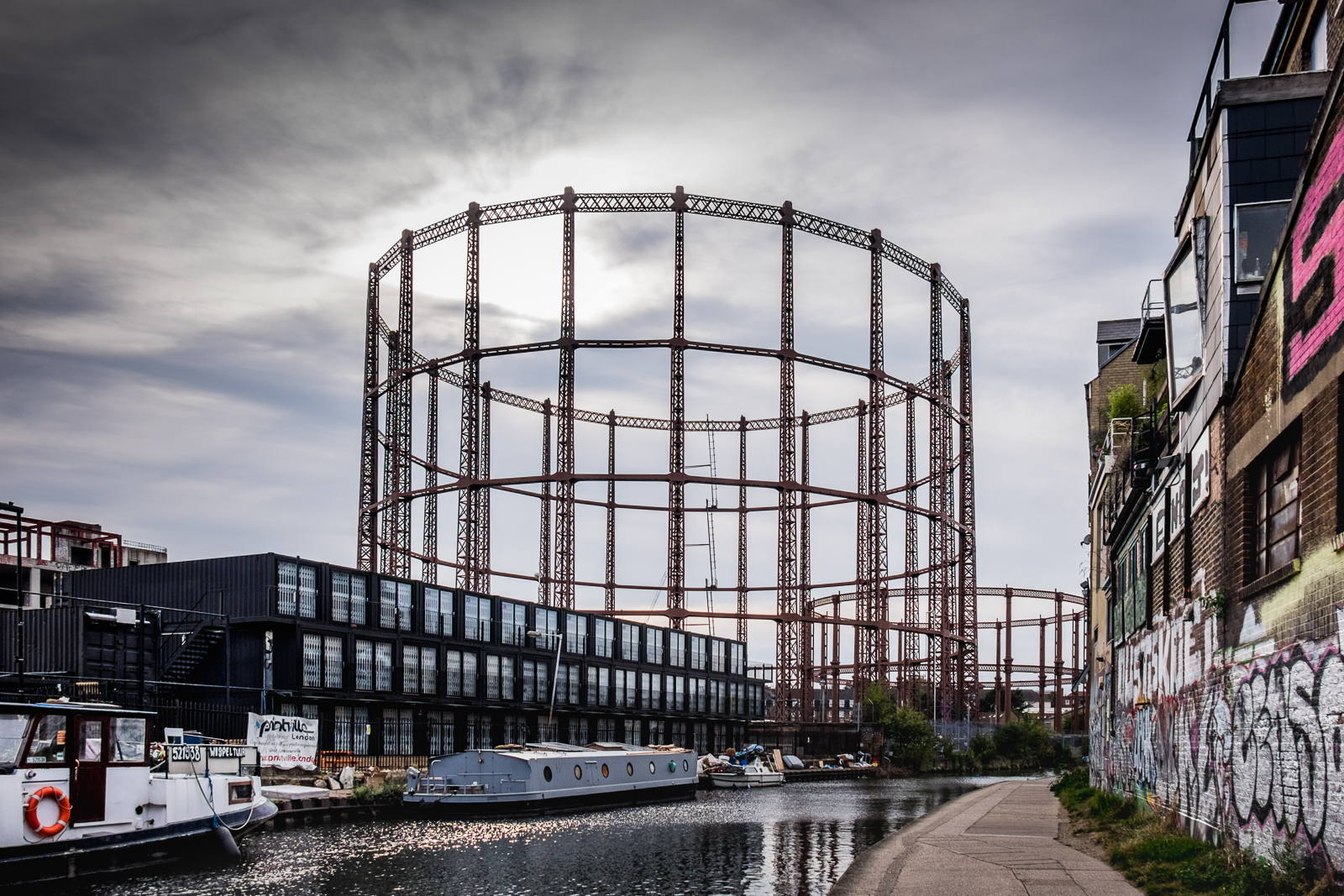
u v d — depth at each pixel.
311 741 52.38
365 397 100.50
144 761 31.61
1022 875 25.00
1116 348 60.34
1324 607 16.39
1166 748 29.77
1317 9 24.06
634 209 95.62
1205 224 24.56
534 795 50.12
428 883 30.91
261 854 35.75
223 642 57.25
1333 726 16.02
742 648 103.38
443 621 67.69
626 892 29.52
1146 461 31.83
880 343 102.69
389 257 102.56
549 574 115.44
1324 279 16.44
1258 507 20.75
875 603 114.69
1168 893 20.70
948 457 111.19
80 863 29.86
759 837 42.31
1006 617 157.25
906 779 96.62
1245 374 20.88
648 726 87.56
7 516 95.69
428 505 102.38
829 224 100.94
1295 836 17.72
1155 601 31.80
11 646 51.19
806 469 124.25
